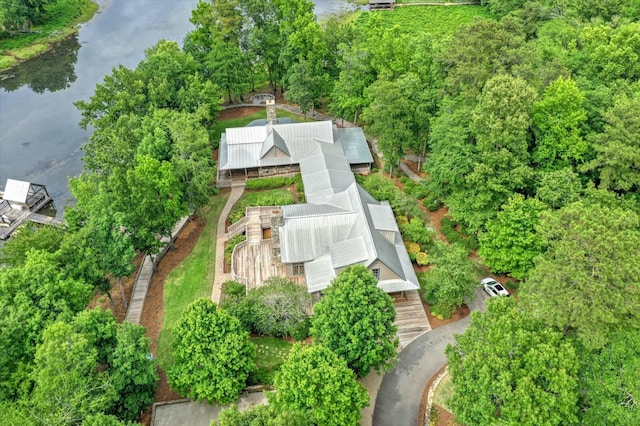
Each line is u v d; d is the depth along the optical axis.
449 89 65.56
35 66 116.94
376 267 50.91
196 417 42.03
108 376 38.88
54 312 41.09
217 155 80.81
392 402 43.31
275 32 92.69
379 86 67.00
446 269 48.94
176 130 63.00
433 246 58.53
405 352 47.84
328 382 35.78
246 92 100.94
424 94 68.19
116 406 39.81
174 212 58.88
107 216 49.91
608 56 61.47
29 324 39.03
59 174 83.31
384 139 68.25
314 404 35.66
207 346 40.66
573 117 52.38
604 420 31.14
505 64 62.31
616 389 31.02
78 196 56.75
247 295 50.19
